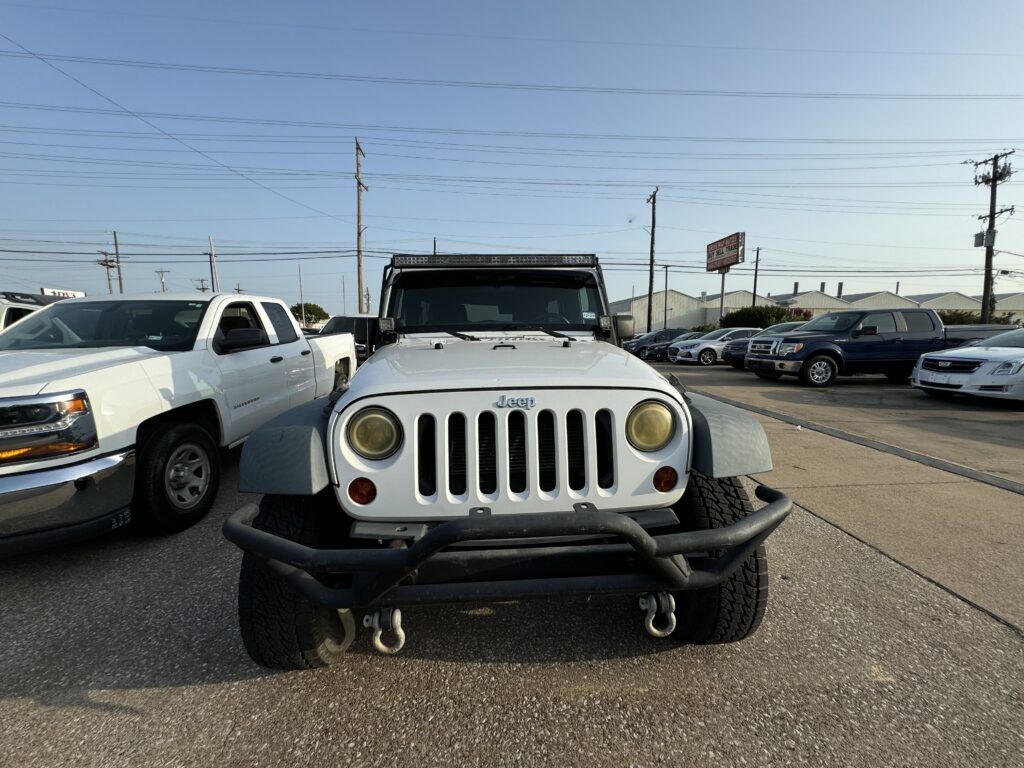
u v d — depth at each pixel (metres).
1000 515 3.84
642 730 1.86
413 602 1.70
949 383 8.75
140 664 2.24
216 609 2.65
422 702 2.01
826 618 2.54
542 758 1.75
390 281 3.48
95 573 3.01
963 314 41.16
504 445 1.87
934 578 2.92
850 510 3.94
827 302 63.31
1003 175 27.73
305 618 1.99
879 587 2.82
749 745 1.79
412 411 1.87
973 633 2.42
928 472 4.92
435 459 1.87
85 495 2.93
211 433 4.18
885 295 64.38
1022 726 1.87
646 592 1.74
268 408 4.94
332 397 2.30
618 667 2.19
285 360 5.34
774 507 1.85
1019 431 6.72
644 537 1.58
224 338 4.31
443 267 3.45
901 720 1.90
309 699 2.03
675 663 2.21
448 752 1.77
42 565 3.11
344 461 1.86
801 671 2.16
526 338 3.26
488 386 1.88
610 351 2.65
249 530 1.73
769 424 7.17
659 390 1.95
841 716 1.92
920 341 11.35
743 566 2.11
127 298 4.56
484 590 1.70
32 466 2.76
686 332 24.69
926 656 2.25
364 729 1.87
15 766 1.72
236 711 1.97
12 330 4.14
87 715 1.95
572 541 1.90
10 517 2.70
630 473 1.91
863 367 11.32
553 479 1.92
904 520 3.74
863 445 5.96
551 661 2.24
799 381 12.18
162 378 3.53
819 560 3.13
